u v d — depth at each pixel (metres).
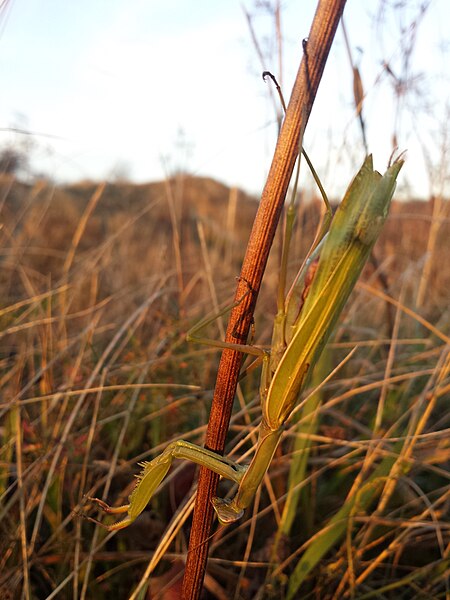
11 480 0.24
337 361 0.30
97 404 0.22
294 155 0.10
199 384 0.27
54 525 0.21
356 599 0.19
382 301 0.33
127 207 0.75
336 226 0.09
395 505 0.23
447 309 0.36
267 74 0.10
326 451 0.25
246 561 0.20
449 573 0.19
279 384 0.10
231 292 0.38
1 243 0.35
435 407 0.28
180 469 0.22
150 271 0.45
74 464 0.22
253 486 0.11
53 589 0.20
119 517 0.21
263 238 0.11
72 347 0.30
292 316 0.10
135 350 0.28
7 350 0.31
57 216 0.70
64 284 0.32
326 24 0.09
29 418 0.26
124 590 0.20
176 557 0.19
